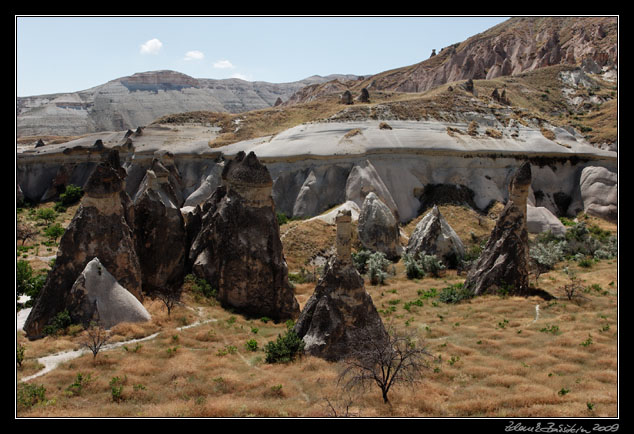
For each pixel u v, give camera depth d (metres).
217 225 37.16
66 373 23.14
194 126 92.50
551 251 50.59
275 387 22.00
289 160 71.19
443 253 53.88
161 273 36.94
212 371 24.31
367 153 70.19
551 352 26.38
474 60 159.12
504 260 38.19
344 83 177.12
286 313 35.50
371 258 50.28
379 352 21.41
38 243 58.22
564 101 114.19
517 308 34.59
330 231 57.19
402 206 68.19
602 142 83.81
